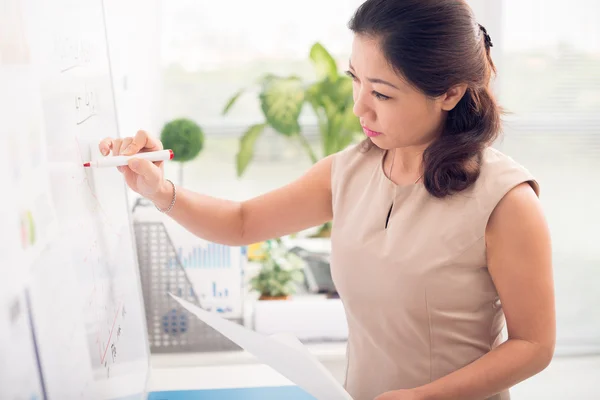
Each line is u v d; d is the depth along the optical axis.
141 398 1.03
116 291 0.93
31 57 0.60
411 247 0.94
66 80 0.74
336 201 1.06
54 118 0.67
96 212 0.85
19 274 0.52
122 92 1.60
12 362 0.50
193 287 1.52
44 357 0.57
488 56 0.94
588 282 2.24
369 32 0.84
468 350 0.97
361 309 1.01
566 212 2.24
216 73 2.17
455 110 0.93
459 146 0.90
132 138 0.92
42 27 0.65
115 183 1.01
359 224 1.01
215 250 1.54
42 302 0.57
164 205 1.02
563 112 2.21
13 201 0.52
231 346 1.55
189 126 1.86
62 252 0.65
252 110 2.21
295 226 1.14
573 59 2.18
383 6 0.83
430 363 0.97
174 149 1.84
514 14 2.14
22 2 0.59
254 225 1.12
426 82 0.83
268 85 1.95
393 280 0.95
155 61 2.07
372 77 0.85
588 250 2.25
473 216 0.90
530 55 2.17
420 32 0.81
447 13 0.83
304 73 2.19
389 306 0.97
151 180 0.91
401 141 0.90
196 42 2.14
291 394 1.15
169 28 2.12
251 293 1.75
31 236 0.56
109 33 1.45
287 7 2.14
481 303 0.95
